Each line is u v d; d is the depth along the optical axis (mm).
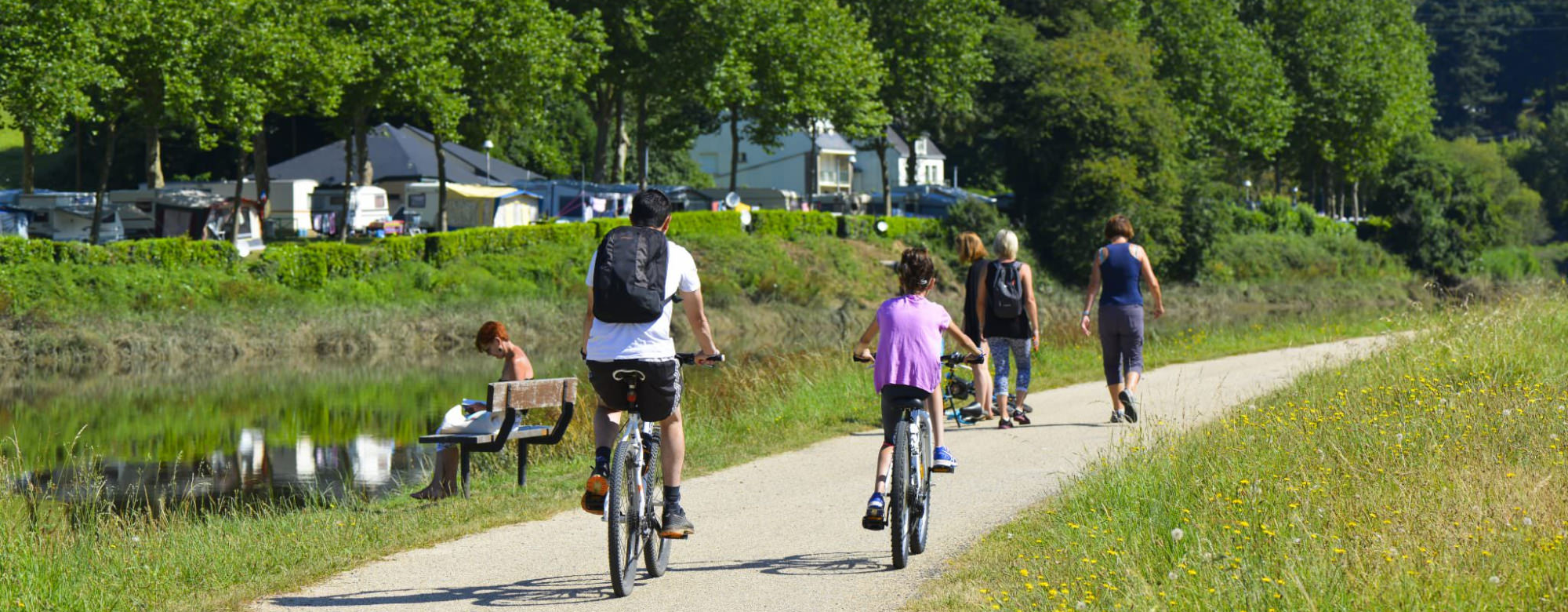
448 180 171250
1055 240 174500
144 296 106375
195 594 18312
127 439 52719
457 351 105125
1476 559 14828
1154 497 20375
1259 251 198375
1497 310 41625
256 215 152000
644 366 16609
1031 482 25625
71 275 103938
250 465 45219
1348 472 20734
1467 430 23156
